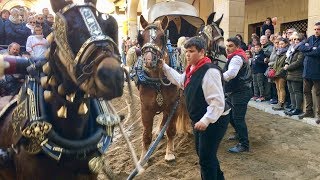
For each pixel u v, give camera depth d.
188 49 3.86
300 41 7.81
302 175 5.34
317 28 7.09
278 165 5.69
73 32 2.23
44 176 2.57
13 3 17.97
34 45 4.62
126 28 23.14
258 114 8.47
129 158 6.26
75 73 2.23
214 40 7.04
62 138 2.52
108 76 2.08
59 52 2.31
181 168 5.78
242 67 5.80
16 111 2.66
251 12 17.12
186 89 3.94
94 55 2.17
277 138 6.80
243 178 5.30
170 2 7.95
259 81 9.66
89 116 2.70
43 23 6.22
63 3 2.36
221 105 3.63
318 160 5.82
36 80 2.69
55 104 2.51
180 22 7.91
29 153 2.51
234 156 6.09
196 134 4.04
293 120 7.76
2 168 2.81
